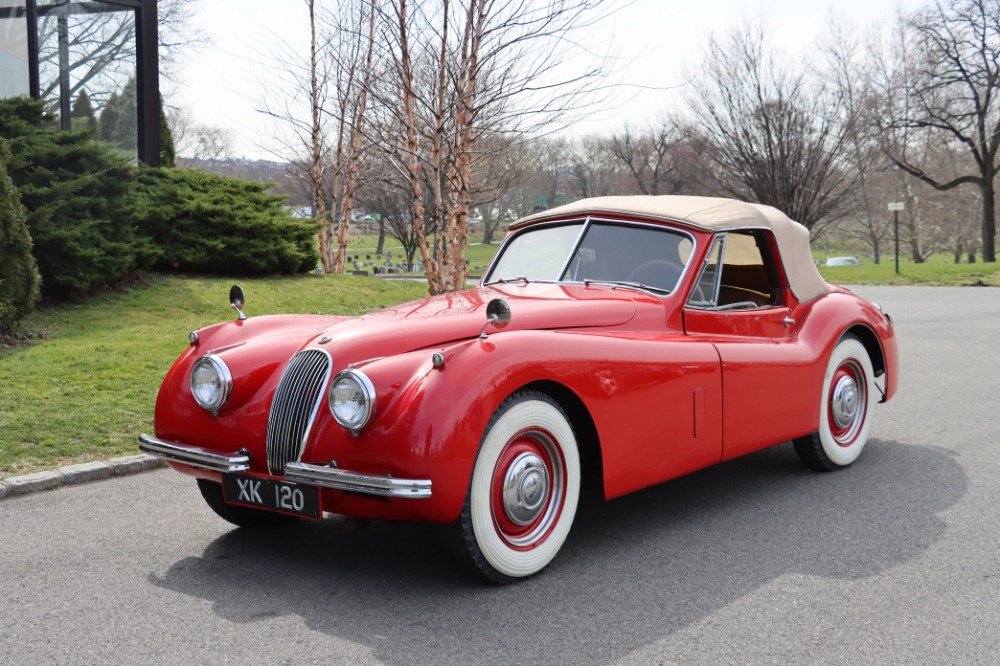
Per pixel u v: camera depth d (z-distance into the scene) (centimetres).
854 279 2656
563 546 371
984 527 387
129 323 935
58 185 973
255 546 377
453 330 350
